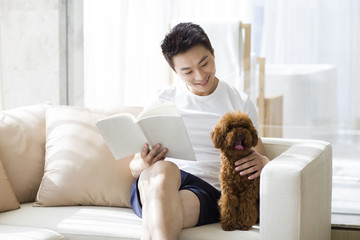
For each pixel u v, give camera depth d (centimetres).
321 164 198
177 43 197
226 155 186
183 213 181
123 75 294
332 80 255
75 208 216
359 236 245
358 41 249
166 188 177
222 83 216
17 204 216
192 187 197
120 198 217
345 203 257
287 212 173
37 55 311
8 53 316
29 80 314
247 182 185
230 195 185
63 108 238
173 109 186
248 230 185
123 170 220
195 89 209
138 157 210
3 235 180
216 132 183
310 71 257
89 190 217
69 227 193
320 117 258
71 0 302
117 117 188
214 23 269
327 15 253
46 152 228
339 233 248
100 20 296
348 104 253
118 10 291
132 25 288
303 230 176
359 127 252
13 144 227
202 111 213
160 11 281
